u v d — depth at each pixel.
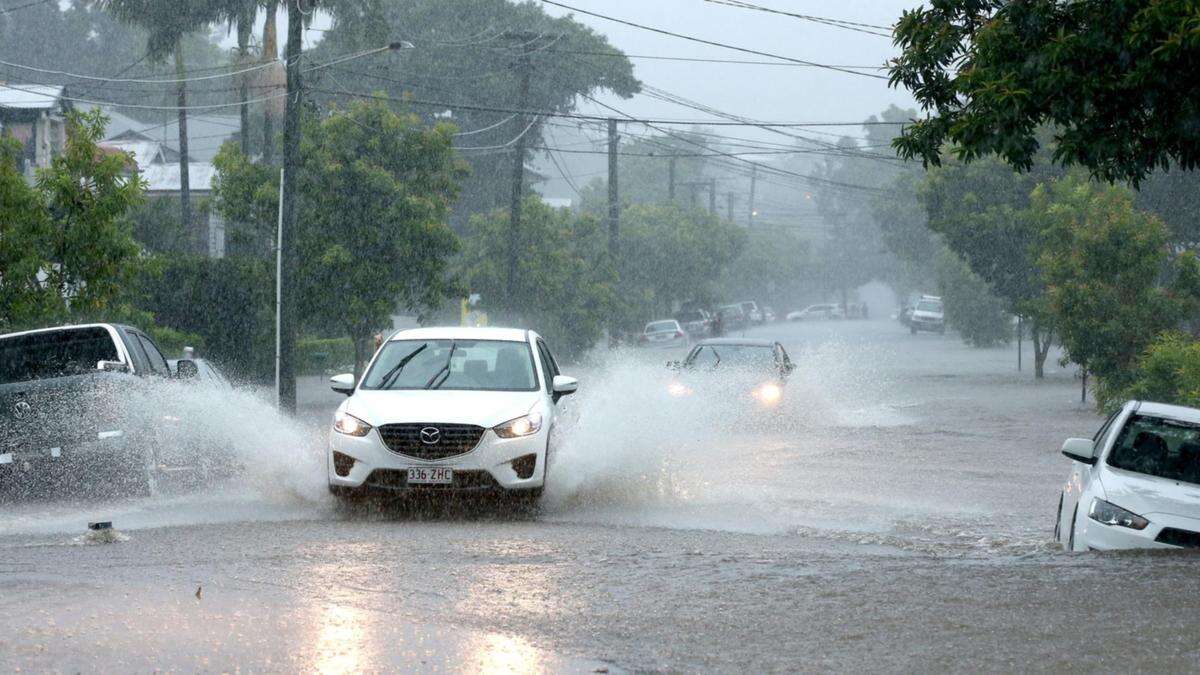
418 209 60.28
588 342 107.38
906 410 53.47
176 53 91.06
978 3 22.08
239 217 62.50
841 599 13.75
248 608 13.20
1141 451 19.69
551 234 102.56
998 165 78.69
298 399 62.28
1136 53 19.50
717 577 15.12
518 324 80.94
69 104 88.12
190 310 66.94
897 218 192.25
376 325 61.91
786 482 29.22
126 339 27.11
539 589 14.39
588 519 21.98
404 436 21.56
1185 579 14.70
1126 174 21.17
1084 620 12.69
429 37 129.62
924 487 29.02
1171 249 66.19
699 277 149.38
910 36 22.50
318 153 60.25
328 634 12.08
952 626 12.47
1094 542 17.48
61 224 37.88
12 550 17.41
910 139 22.89
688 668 11.06
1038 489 29.05
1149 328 49.97
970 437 41.66
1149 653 11.45
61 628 12.09
